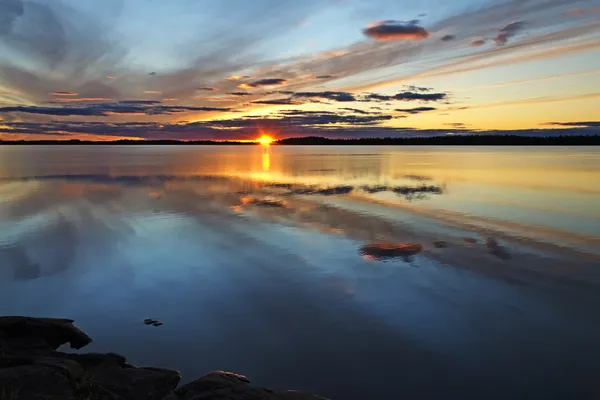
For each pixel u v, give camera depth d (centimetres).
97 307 931
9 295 998
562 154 10719
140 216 2009
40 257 1306
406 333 809
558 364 695
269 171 5125
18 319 761
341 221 1861
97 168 5653
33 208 2242
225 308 925
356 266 1213
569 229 1664
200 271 1174
